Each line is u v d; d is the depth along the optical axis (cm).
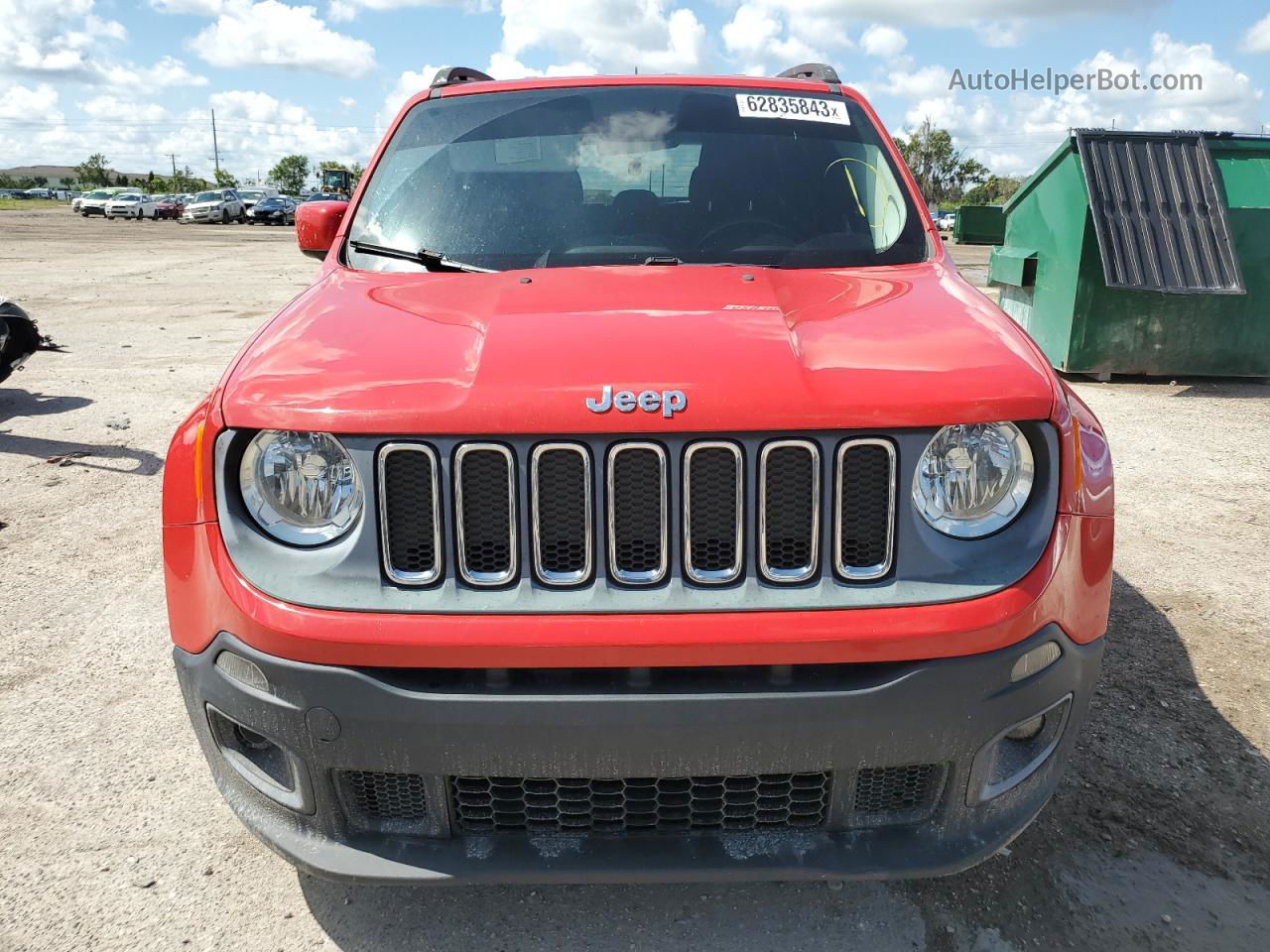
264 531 184
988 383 182
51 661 344
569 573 176
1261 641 353
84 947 217
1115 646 349
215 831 256
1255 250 765
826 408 174
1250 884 232
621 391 175
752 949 214
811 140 313
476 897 232
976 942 215
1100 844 245
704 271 254
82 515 494
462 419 173
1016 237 910
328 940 219
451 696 172
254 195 4425
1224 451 601
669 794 184
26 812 263
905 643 171
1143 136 763
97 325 1122
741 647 170
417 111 333
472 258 276
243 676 183
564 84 334
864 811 189
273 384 188
